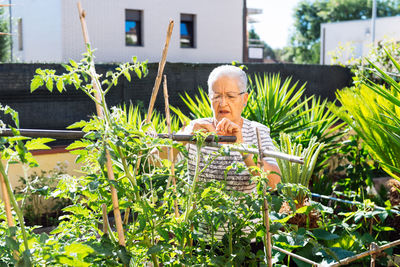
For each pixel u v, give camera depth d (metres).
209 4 16.62
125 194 1.58
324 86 11.90
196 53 16.50
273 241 2.55
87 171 1.67
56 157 5.88
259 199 1.68
